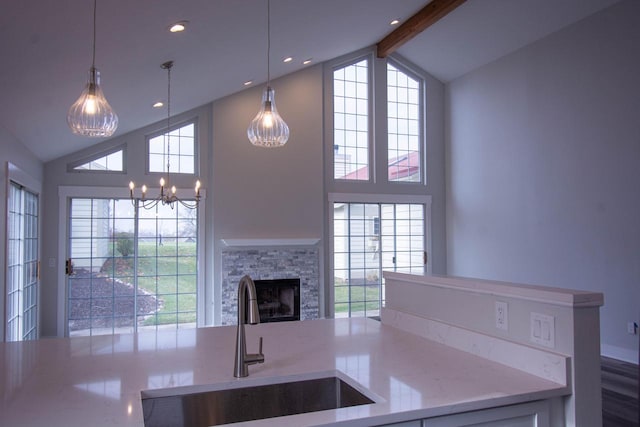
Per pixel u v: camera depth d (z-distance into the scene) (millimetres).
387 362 1805
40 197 6062
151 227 6688
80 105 2516
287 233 7129
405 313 2441
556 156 6113
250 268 6906
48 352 1986
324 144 7574
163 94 5680
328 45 6535
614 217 5375
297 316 7109
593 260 5609
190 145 6938
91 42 3561
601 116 5543
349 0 5074
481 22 6426
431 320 2221
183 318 6750
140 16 3469
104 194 6477
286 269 7094
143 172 6672
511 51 6820
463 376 1619
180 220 6809
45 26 3025
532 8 5863
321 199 7336
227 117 6949
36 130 4922
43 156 5945
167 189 6711
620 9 5340
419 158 8242
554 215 6129
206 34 4379
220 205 6848
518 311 1730
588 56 5703
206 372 1694
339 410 1323
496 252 7109
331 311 7469
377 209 7922
